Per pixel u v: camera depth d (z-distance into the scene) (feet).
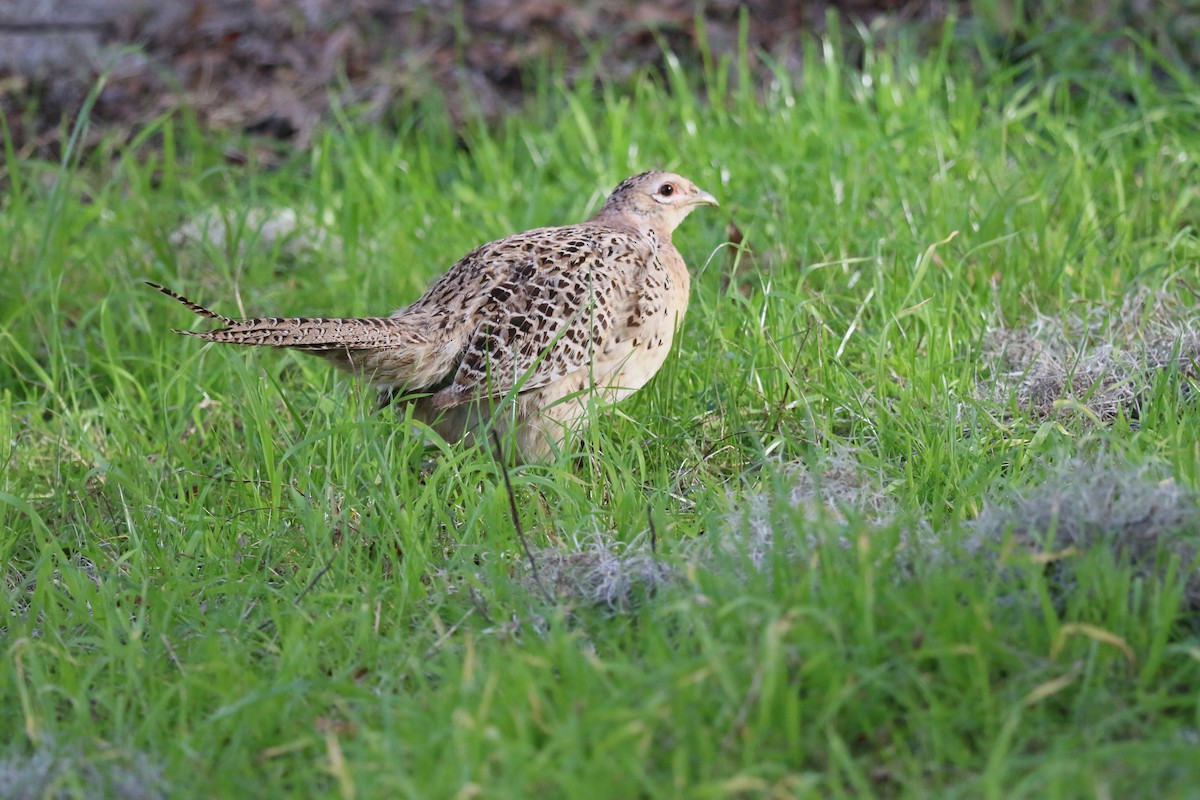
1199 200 41.39
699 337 36.11
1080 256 38.06
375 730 21.52
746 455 30.96
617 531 27.22
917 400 30.89
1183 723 20.20
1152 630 21.38
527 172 48.67
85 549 28.66
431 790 18.93
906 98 47.93
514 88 56.85
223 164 51.52
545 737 20.62
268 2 60.03
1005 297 36.73
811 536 24.62
